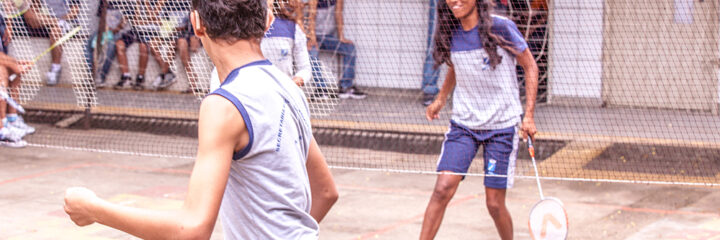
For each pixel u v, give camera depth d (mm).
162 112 9641
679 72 9234
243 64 1911
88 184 6770
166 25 5949
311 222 2010
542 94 9312
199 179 1737
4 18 7027
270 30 4477
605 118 8781
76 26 7602
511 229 4410
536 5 7410
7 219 5527
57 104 10086
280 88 1932
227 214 1938
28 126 9320
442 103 4543
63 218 5574
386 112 9195
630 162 7469
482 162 7703
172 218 1717
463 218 5648
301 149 2014
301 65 4660
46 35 7559
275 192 1898
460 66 4176
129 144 8820
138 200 6180
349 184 6836
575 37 8961
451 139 4273
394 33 9672
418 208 5973
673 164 7371
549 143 7910
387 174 7281
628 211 5840
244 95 1819
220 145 1768
